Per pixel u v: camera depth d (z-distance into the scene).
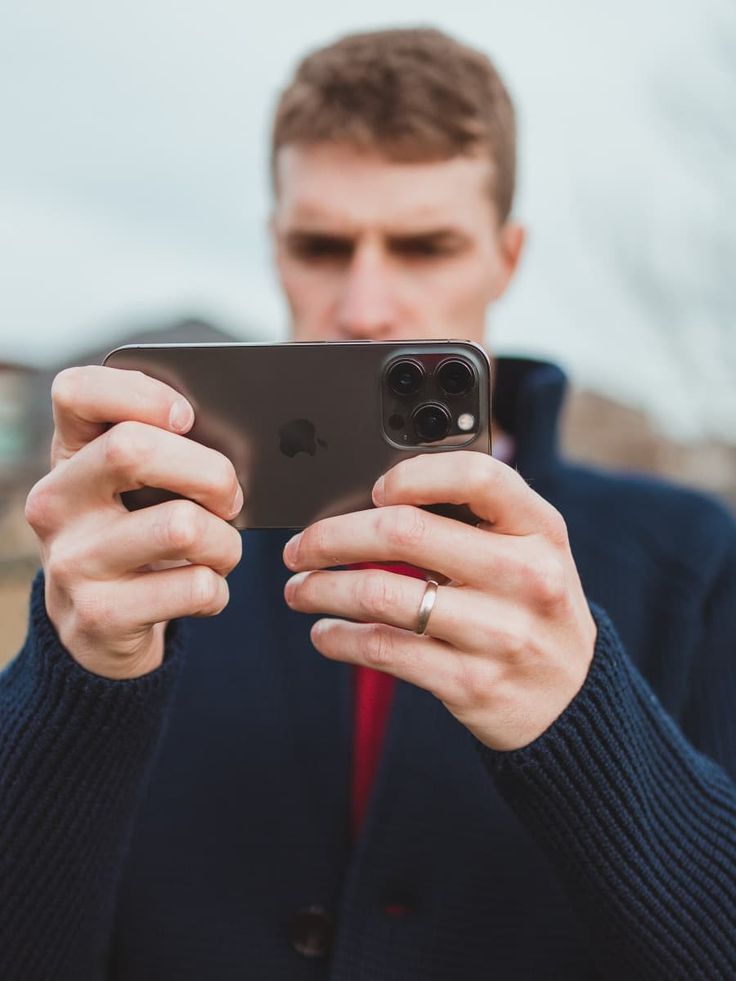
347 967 1.09
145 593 0.77
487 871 1.14
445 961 1.10
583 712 0.81
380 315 1.48
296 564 0.83
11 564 5.78
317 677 1.27
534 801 0.84
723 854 0.88
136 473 0.76
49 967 0.94
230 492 0.79
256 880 1.18
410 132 1.42
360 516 0.80
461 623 0.77
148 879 1.18
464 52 1.53
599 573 1.39
